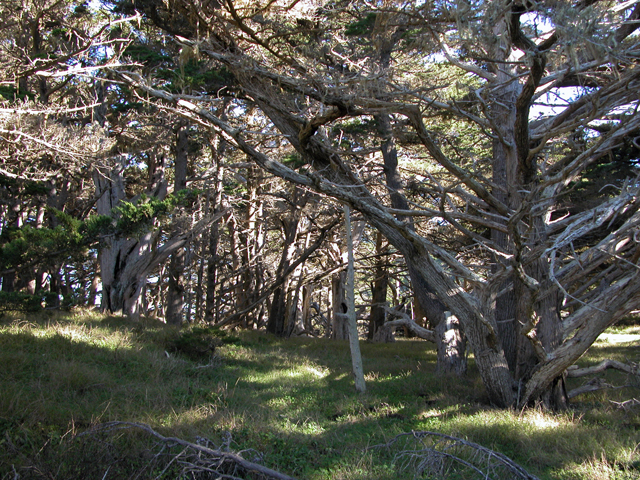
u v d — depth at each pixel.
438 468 5.91
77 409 6.86
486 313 9.01
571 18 4.94
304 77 8.32
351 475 5.71
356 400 9.55
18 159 10.91
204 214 22.50
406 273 27.05
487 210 11.27
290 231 22.73
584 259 8.59
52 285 26.38
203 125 9.52
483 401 9.80
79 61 11.40
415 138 10.48
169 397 8.28
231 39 8.97
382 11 7.02
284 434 7.17
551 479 5.78
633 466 6.00
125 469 5.07
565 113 9.31
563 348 8.33
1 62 11.30
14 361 8.26
